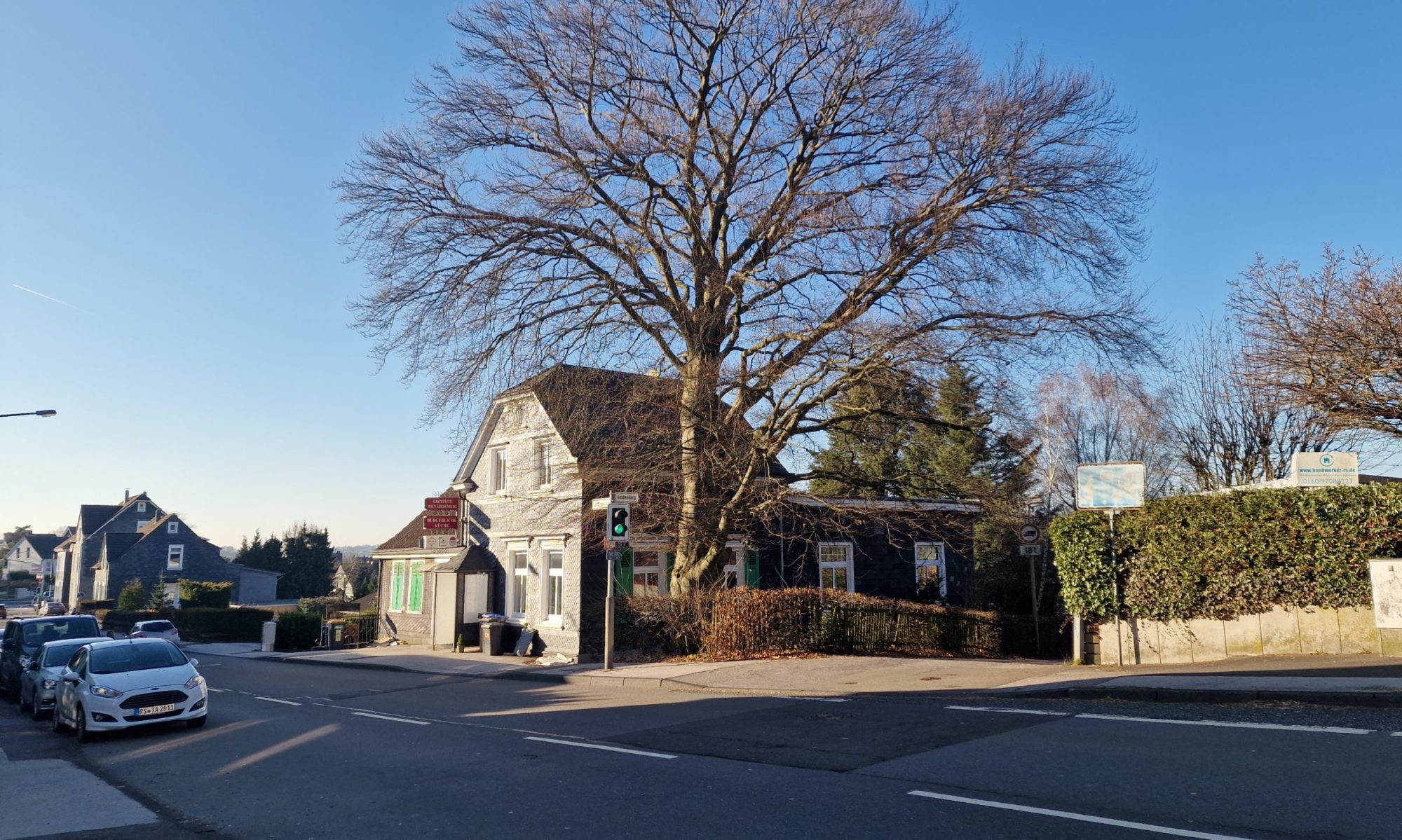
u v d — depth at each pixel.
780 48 21.12
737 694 15.95
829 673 17.20
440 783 9.63
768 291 20.67
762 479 21.17
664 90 21.75
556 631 25.23
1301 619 14.68
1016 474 33.00
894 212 19.31
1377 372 22.84
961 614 24.45
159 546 78.44
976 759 9.07
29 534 130.12
